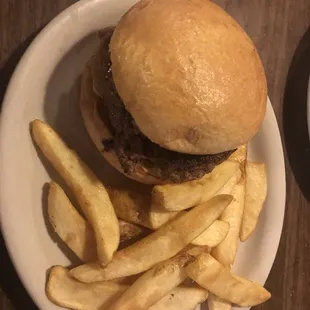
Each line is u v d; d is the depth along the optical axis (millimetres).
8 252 234
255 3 318
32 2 259
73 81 259
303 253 328
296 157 328
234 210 273
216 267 248
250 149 304
